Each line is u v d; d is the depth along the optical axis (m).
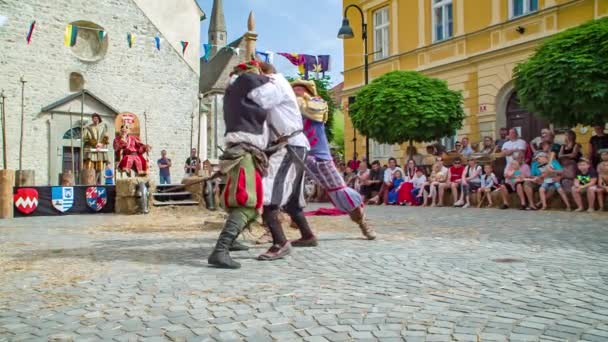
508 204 10.59
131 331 2.64
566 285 3.49
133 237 6.56
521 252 4.86
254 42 8.30
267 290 3.45
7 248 5.59
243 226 4.38
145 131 18.84
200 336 2.54
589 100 9.78
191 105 20.88
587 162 9.20
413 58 19.03
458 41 17.14
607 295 3.22
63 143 18.05
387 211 10.69
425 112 13.57
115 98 19.22
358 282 3.66
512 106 15.59
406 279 3.73
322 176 5.61
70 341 2.51
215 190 12.11
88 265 4.45
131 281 3.79
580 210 9.20
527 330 2.55
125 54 19.41
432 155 13.69
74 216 10.78
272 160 4.57
